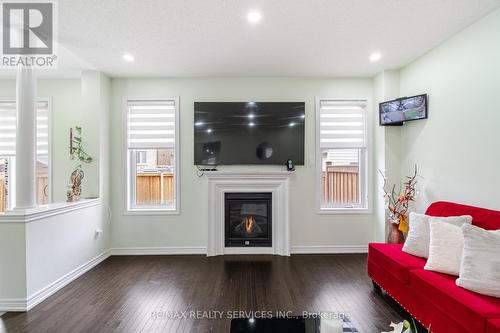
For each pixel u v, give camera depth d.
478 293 1.73
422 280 2.00
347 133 4.08
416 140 3.43
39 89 4.01
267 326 1.62
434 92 3.09
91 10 2.31
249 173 3.87
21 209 2.49
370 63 3.54
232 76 3.97
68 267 3.01
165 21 2.50
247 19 2.48
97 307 2.47
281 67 3.64
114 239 3.97
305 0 2.21
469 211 2.34
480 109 2.50
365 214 4.04
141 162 4.09
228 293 2.73
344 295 2.69
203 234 4.00
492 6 2.30
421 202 3.34
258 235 4.03
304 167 4.02
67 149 4.02
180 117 3.98
